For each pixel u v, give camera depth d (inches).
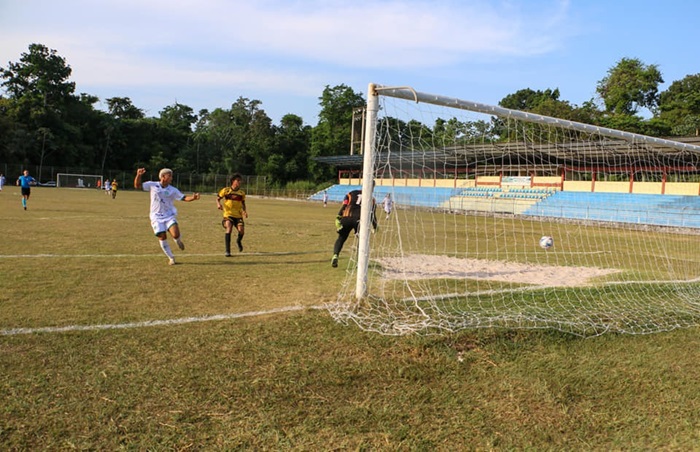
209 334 163.2
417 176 367.2
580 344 169.9
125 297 212.7
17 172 2289.6
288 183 2787.9
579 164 589.9
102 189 2327.8
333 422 110.6
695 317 213.6
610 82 2279.8
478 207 565.3
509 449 103.1
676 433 112.3
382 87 197.6
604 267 375.6
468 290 252.4
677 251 536.4
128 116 3223.4
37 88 2551.7
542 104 1939.0
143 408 112.7
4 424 103.3
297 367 138.5
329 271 299.0
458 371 142.1
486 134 276.2
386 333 167.9
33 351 143.1
